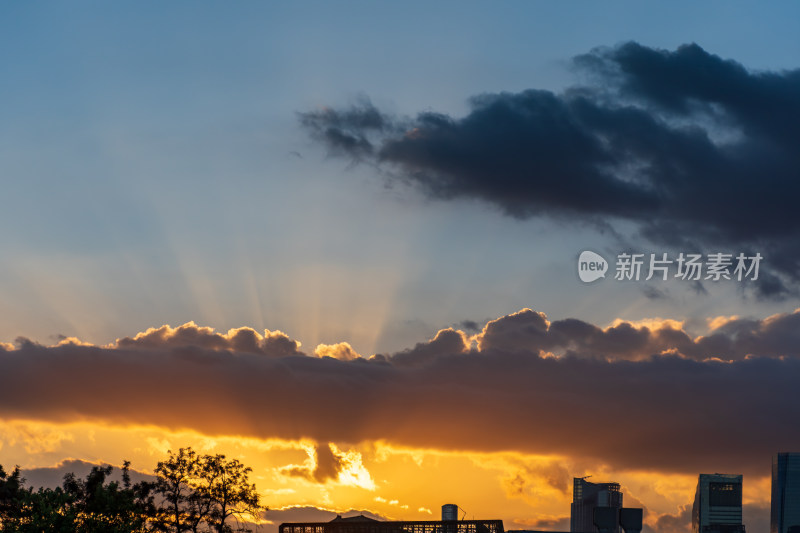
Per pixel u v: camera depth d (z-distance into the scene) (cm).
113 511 11425
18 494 12081
